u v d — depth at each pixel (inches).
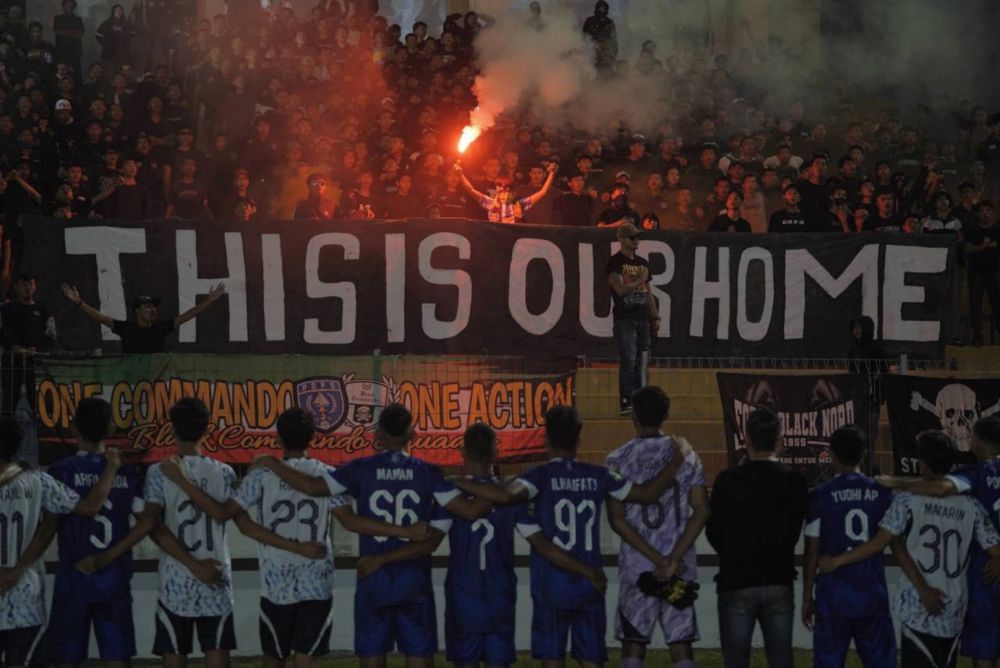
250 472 375.2
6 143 826.2
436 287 634.2
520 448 528.1
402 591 364.2
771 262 652.1
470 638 366.6
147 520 372.2
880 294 655.1
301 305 631.8
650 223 719.1
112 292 620.7
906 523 374.0
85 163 817.5
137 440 513.3
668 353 644.7
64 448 507.8
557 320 639.1
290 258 631.2
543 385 531.5
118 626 377.7
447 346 634.2
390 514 364.2
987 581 386.6
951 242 657.6
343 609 492.1
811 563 380.8
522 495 360.2
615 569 500.1
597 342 640.4
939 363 650.8
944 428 520.7
